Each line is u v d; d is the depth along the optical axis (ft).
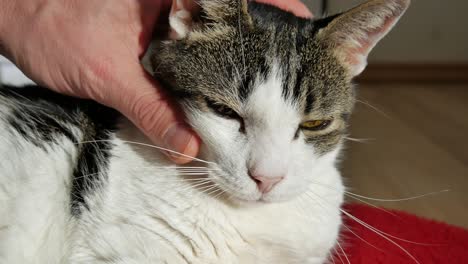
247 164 1.12
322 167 1.22
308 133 1.17
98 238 1.17
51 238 1.22
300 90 1.13
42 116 1.28
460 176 1.85
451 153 2.05
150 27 1.25
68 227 1.22
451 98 2.79
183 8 1.15
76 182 1.23
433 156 2.02
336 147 1.23
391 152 2.06
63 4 1.26
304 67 1.14
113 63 1.19
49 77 1.26
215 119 1.14
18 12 1.27
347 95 1.21
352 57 1.21
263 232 1.20
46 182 1.23
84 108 1.28
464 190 1.76
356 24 1.18
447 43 3.02
